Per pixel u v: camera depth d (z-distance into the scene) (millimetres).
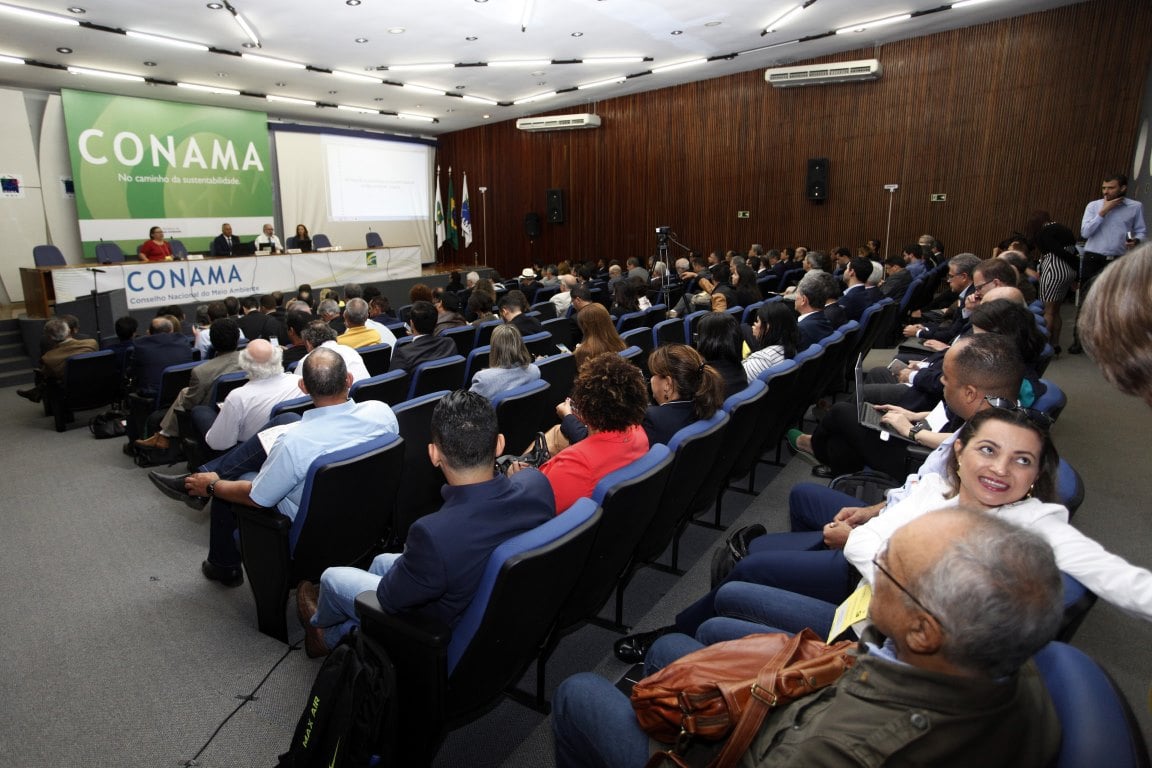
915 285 6027
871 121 9523
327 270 10828
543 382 3096
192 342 5359
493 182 14586
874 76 9242
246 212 11945
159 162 10695
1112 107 7742
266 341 3051
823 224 10195
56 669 2131
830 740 775
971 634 711
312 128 12992
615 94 11992
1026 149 8359
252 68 9234
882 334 5297
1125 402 4355
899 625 791
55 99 9742
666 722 1067
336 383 2201
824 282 4121
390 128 14484
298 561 2127
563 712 1338
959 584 726
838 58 9594
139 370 4469
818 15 7750
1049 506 1324
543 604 1552
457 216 15344
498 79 10477
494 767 1728
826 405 4281
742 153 10859
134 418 4227
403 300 12062
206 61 8789
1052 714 801
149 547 2984
